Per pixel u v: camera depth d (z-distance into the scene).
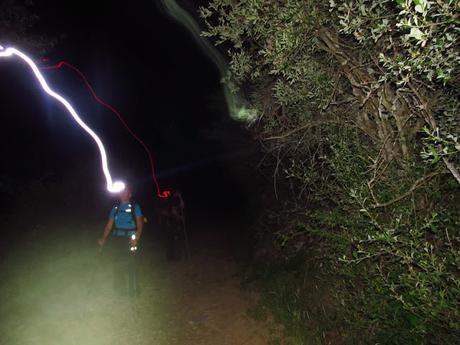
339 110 5.07
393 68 3.15
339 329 5.70
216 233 15.21
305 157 6.77
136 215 8.38
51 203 13.25
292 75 4.58
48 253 10.26
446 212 3.97
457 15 2.46
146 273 10.27
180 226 11.59
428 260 3.64
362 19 3.43
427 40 2.73
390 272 4.29
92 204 15.03
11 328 6.84
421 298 3.48
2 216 11.09
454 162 3.70
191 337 6.78
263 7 4.36
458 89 3.72
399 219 3.63
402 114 4.31
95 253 10.84
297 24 4.21
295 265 7.84
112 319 7.45
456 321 3.55
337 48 4.33
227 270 10.18
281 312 6.70
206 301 8.21
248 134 10.55
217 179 22.02
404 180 4.27
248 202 13.80
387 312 4.44
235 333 6.78
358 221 4.50
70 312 7.65
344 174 4.59
